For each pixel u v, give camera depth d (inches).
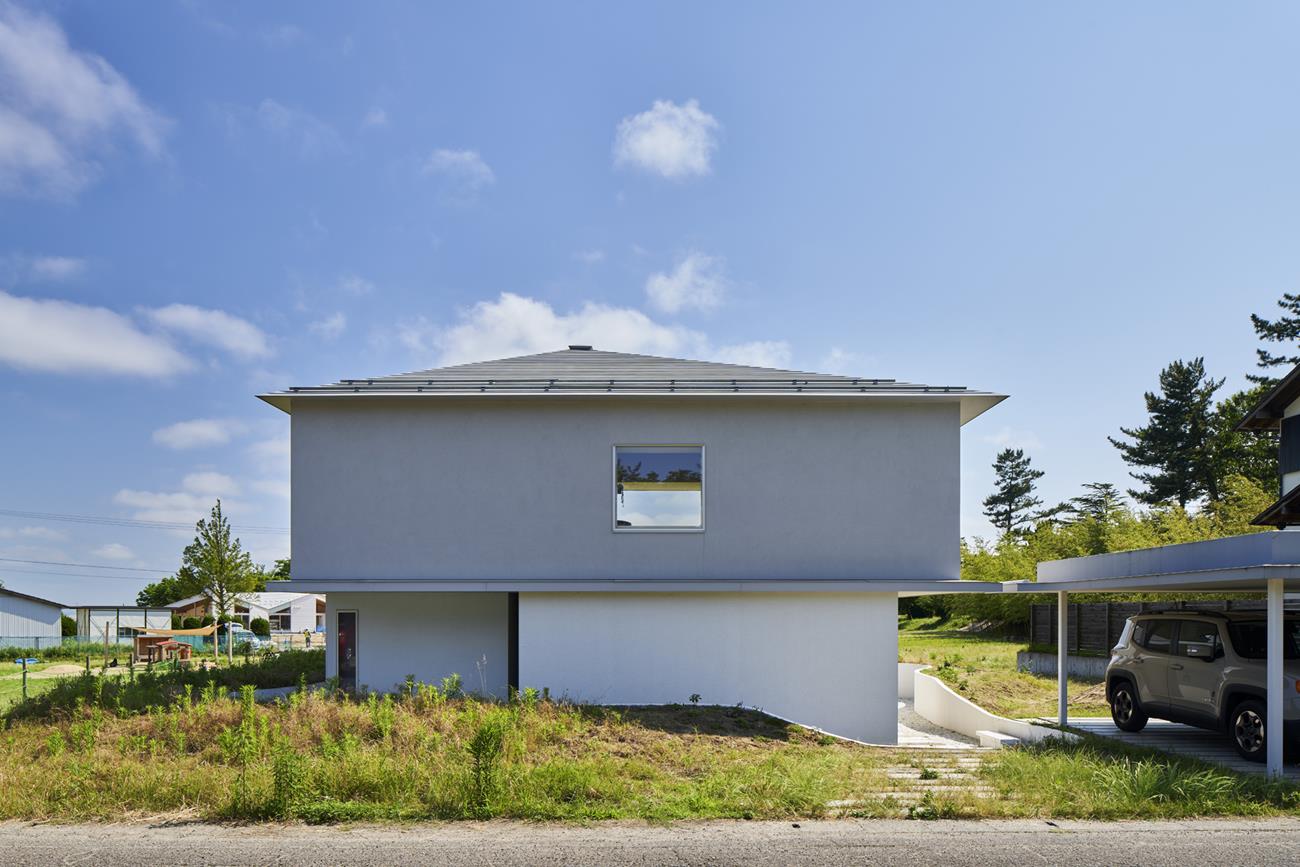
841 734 579.8
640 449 593.3
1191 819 304.5
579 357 721.6
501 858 258.7
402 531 585.6
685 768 386.9
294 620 2527.1
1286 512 774.5
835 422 593.3
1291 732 386.0
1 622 2108.8
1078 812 309.7
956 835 283.0
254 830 291.6
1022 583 574.6
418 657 621.9
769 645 583.2
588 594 582.9
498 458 589.6
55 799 325.1
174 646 1338.6
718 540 586.6
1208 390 1825.8
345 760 349.1
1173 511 1114.7
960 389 585.9
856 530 588.4
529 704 471.8
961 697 655.1
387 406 591.5
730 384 593.3
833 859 257.1
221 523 1758.1
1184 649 471.2
